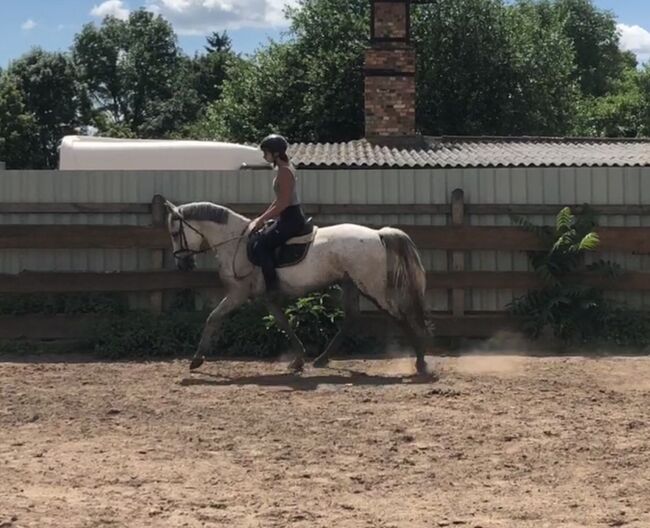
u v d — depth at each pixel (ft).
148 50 280.51
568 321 42.01
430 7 99.55
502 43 100.22
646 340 41.81
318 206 43.73
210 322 37.06
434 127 98.48
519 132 100.63
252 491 21.22
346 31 104.01
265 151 35.53
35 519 19.10
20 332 42.60
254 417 28.73
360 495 20.93
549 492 21.07
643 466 23.07
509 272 43.11
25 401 31.27
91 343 41.98
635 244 43.01
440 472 22.74
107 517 19.27
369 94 63.57
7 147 162.30
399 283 35.65
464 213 43.73
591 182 43.78
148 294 43.73
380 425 27.55
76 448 25.20
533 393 32.09
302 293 36.40
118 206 44.06
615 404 30.25
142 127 240.94
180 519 19.16
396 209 43.78
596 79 201.57
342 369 37.65
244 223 36.94
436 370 37.09
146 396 32.17
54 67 186.70
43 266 44.21
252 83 105.81
